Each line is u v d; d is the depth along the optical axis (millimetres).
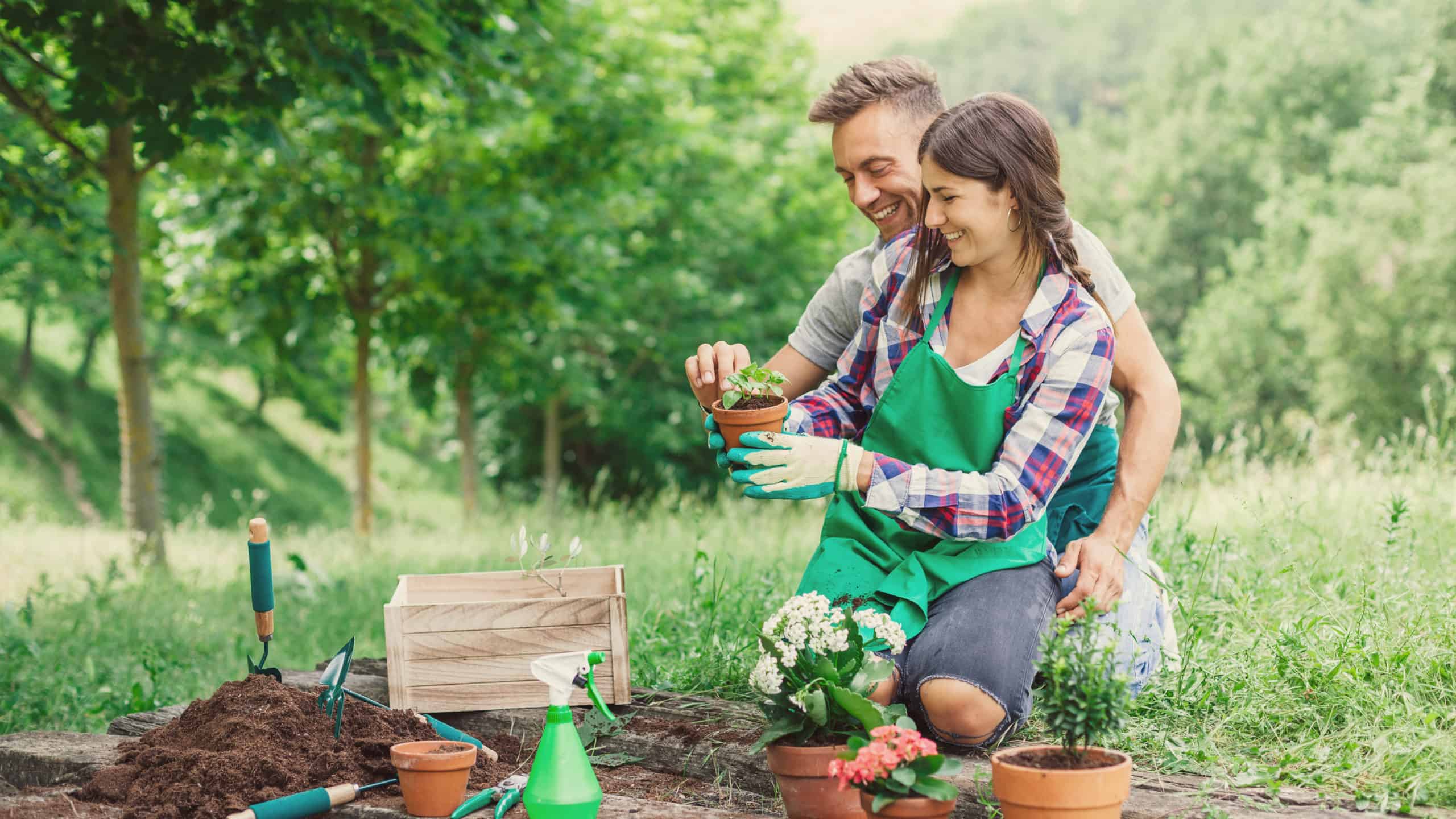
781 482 2676
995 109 2676
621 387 17922
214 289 12000
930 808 2092
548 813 2361
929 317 2914
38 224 8562
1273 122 32938
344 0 6309
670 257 16094
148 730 3240
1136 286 34000
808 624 2379
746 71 18266
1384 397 23000
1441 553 4016
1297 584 3738
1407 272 23031
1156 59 41781
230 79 6297
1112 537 2738
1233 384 27781
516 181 11508
